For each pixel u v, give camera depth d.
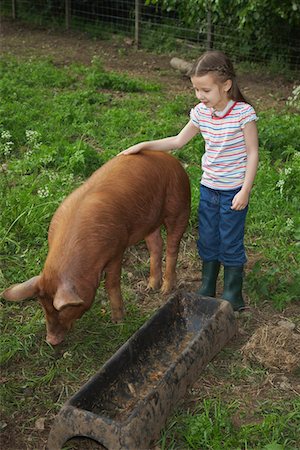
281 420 2.50
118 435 2.25
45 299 2.63
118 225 2.78
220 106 2.87
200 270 3.60
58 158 4.67
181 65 8.11
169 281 3.37
